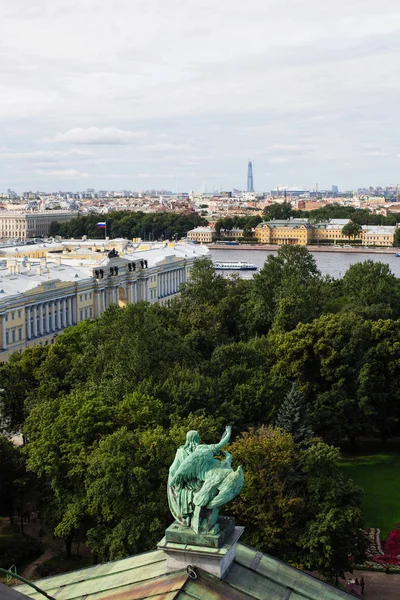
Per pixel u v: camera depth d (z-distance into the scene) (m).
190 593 21.36
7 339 157.12
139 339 94.62
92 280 195.50
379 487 93.94
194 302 150.25
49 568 69.62
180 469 23.16
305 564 61.91
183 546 22.53
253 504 62.78
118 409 76.88
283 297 145.75
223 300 147.25
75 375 98.94
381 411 109.44
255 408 88.44
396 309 163.88
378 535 78.50
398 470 100.81
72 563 72.19
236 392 90.06
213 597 21.27
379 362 110.44
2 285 164.12
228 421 83.38
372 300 161.00
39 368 103.88
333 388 106.81
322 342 108.56
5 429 104.62
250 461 64.19
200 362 103.56
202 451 23.38
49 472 70.94
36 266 192.75
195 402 83.12
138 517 60.91
